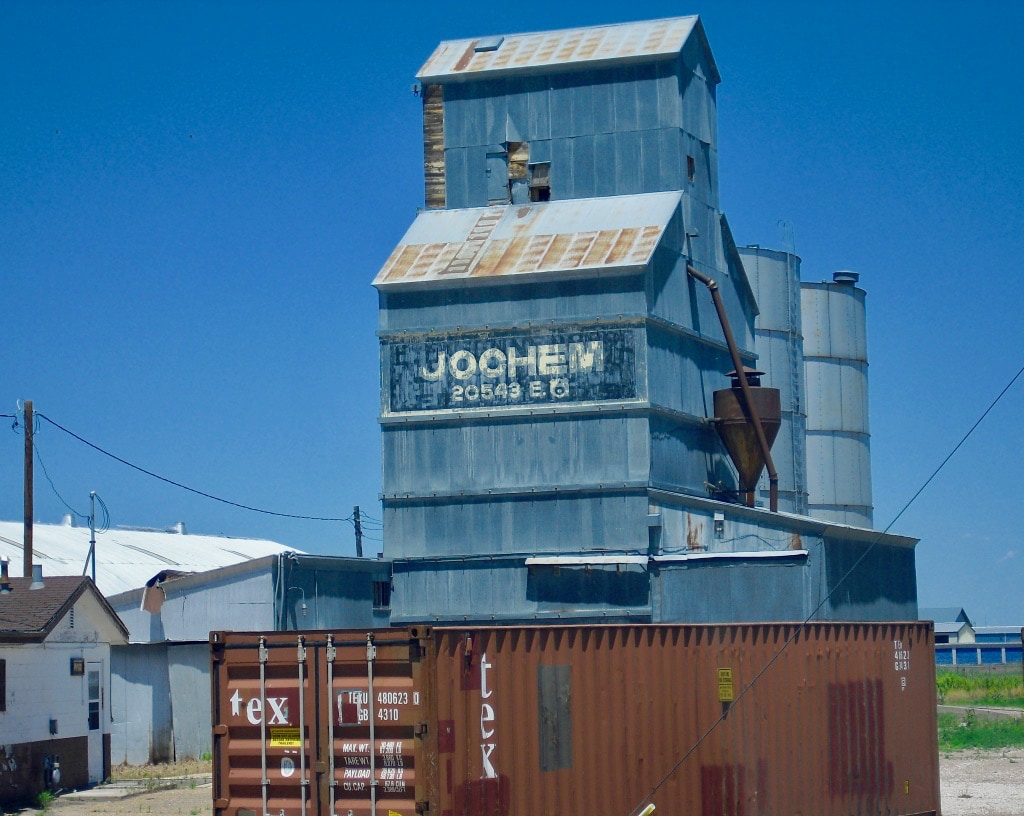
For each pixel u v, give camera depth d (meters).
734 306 51.72
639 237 44.72
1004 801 33.19
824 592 42.03
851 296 66.44
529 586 43.59
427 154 50.09
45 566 66.19
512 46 50.69
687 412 46.25
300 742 20.70
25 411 52.59
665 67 47.81
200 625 47.44
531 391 44.41
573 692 22.27
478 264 45.50
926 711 29.45
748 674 24.97
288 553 47.19
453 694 20.67
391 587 46.34
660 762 23.34
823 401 64.88
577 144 48.53
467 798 20.61
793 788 25.48
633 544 42.72
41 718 35.62
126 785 37.78
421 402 45.50
